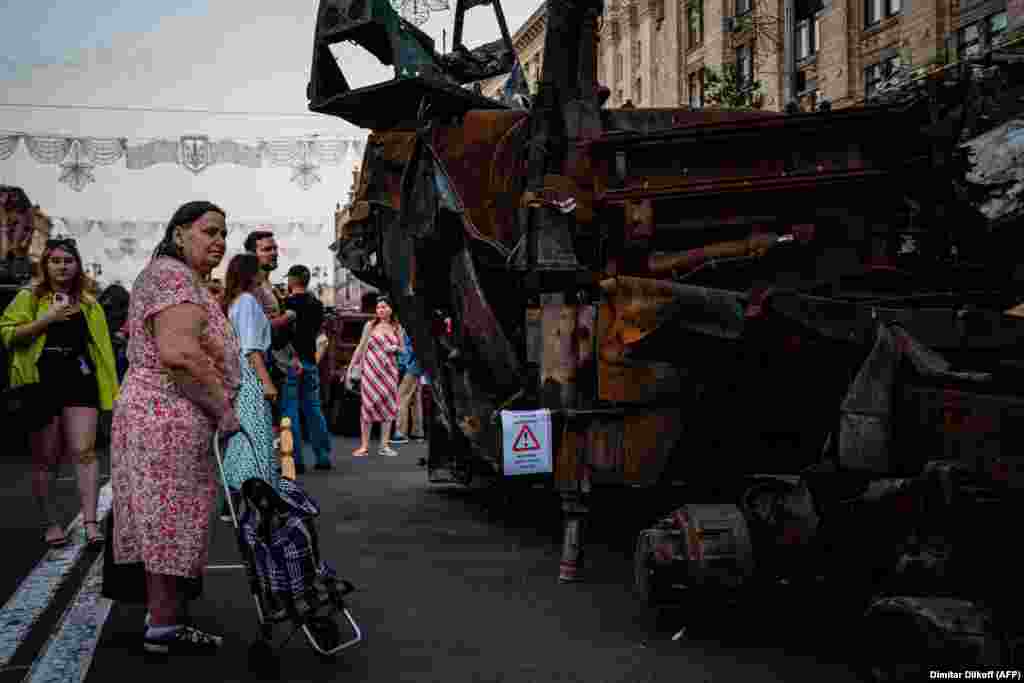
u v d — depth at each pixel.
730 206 6.54
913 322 4.67
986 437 3.83
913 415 4.23
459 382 8.24
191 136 20.77
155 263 4.64
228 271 9.21
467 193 8.00
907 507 4.08
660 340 5.08
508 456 5.95
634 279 4.99
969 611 3.63
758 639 4.82
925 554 3.96
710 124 6.96
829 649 4.63
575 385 6.06
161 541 4.57
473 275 7.78
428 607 5.56
